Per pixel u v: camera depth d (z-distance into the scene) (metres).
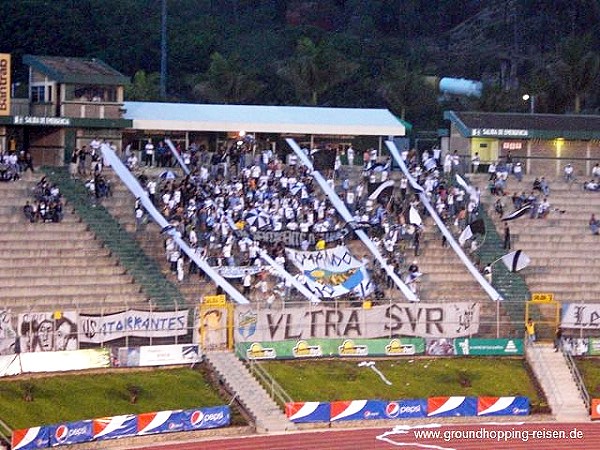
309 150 132.50
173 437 91.81
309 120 133.75
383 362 106.19
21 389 90.38
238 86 164.62
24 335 93.81
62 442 86.31
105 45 187.12
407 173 123.50
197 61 191.38
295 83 161.38
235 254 112.38
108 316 97.56
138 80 170.00
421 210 122.38
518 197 125.94
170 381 97.19
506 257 118.31
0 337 92.94
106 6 195.38
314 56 160.00
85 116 122.44
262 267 110.31
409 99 172.62
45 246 106.00
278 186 119.88
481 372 106.50
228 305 102.31
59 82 120.94
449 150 138.12
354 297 111.31
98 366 96.12
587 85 166.25
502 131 134.00
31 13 180.75
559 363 108.81
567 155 136.75
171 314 100.56
